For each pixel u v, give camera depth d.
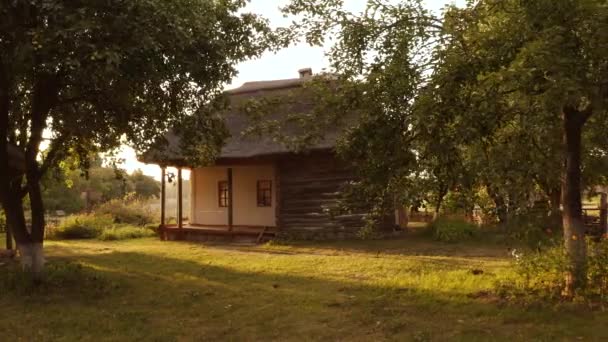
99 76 8.37
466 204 7.31
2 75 8.92
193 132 10.80
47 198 34.88
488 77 5.81
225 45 9.53
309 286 10.34
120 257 15.18
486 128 6.36
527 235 8.25
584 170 9.52
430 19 7.59
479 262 12.60
